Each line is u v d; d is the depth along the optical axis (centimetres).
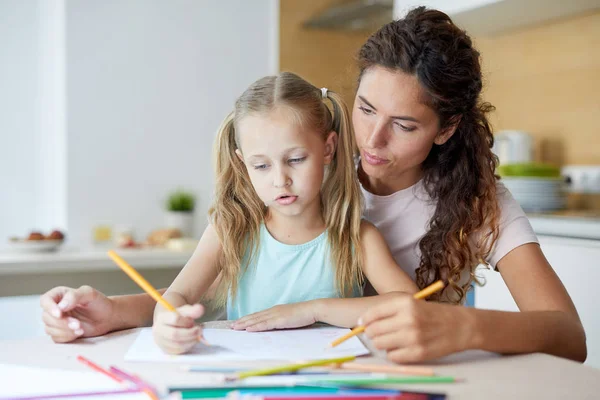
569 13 251
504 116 288
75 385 76
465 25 271
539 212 229
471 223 131
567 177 254
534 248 128
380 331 87
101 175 318
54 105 327
